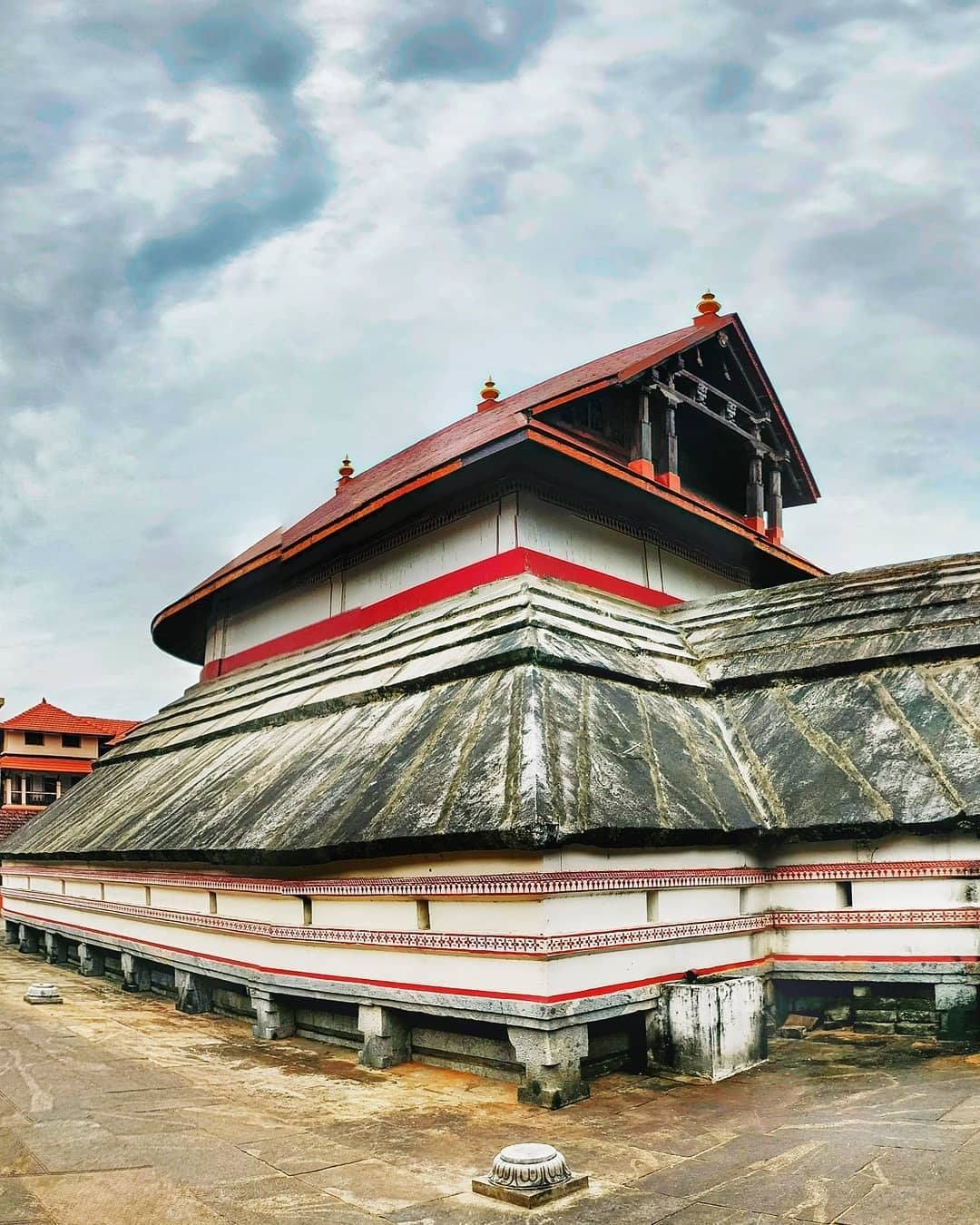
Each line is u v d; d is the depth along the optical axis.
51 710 40.66
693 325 18.45
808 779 11.48
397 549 16.94
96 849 16.78
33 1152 6.98
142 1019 13.80
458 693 11.74
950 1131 7.05
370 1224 5.76
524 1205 6.01
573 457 14.07
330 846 10.22
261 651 21.23
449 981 9.36
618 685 12.22
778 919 11.52
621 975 9.27
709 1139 7.30
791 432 19.67
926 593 13.48
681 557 17.75
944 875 10.47
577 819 8.80
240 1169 6.73
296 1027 12.20
